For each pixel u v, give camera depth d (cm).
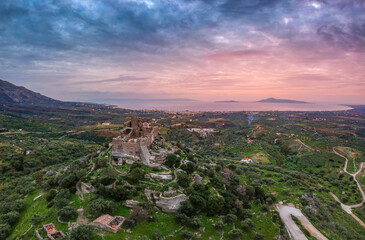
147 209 6550
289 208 8988
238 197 8631
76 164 9506
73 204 6650
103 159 8775
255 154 19550
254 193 9275
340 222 8919
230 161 16525
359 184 13400
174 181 7900
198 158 12344
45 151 16225
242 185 10125
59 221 5978
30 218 6512
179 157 10025
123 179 7519
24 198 8100
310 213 8619
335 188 12525
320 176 14588
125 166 8538
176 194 7125
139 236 5675
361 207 10588
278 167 15250
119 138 9456
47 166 14675
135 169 7719
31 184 9744
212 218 7106
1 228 5972
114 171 7650
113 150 9412
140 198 6919
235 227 7081
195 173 8956
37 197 7788
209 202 7306
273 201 9388
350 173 15088
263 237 6794
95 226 5766
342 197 11469
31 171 13500
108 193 6962
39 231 5712
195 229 6425
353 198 11538
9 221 6456
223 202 7488
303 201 9475
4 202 7819
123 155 9212
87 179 7706
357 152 18562
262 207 8406
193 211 6938
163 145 11444
